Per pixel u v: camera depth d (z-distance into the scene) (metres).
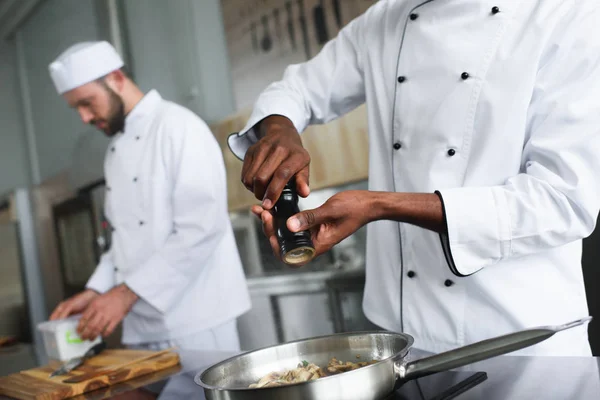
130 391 1.06
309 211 0.80
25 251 4.96
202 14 3.46
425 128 1.11
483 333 1.05
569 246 1.05
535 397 0.70
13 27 5.24
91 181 3.78
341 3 2.70
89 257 4.10
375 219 0.88
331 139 2.53
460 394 0.75
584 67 0.94
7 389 1.21
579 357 0.84
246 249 3.15
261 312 2.94
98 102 2.03
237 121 2.98
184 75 3.55
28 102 5.30
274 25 3.08
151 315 1.89
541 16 1.00
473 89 1.05
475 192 0.92
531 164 0.97
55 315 1.90
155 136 1.95
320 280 2.69
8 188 5.60
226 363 0.81
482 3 1.05
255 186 0.91
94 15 4.15
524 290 1.02
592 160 0.90
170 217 1.94
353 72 1.30
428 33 1.11
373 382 0.69
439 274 1.08
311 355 0.88
